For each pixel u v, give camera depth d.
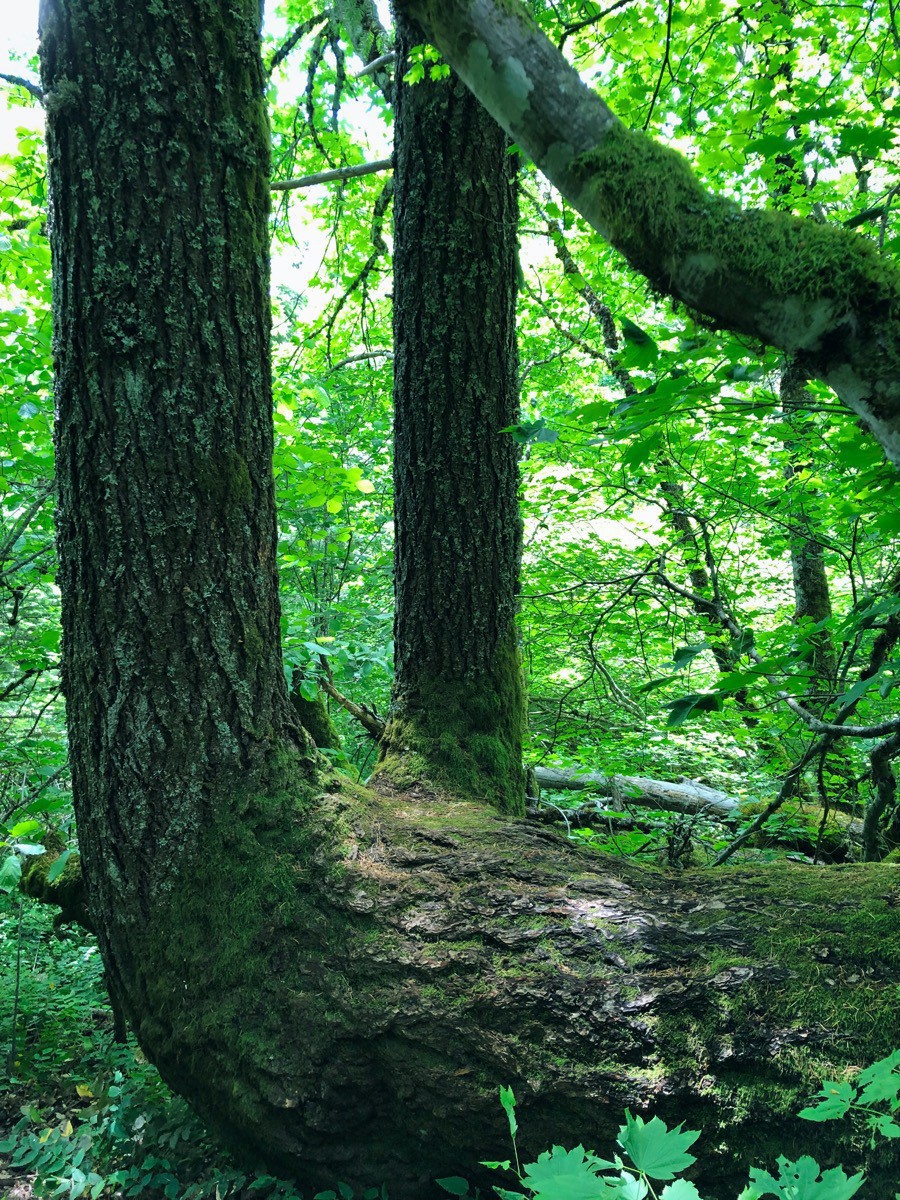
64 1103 3.16
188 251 2.46
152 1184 2.49
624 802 5.04
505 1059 2.03
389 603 6.84
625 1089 1.90
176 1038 2.39
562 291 7.22
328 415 7.23
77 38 2.38
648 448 1.72
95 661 2.52
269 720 2.66
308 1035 2.22
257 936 2.38
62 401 2.52
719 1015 1.93
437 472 3.44
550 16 2.87
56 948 4.66
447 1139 2.10
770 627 6.64
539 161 1.40
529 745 4.46
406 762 3.32
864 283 1.17
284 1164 2.35
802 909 2.13
